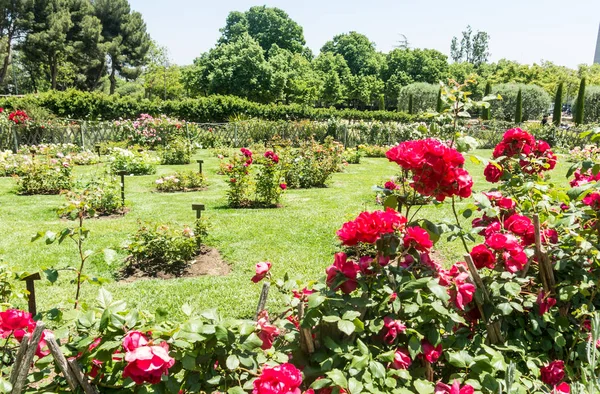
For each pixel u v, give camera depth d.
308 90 49.47
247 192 8.62
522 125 22.73
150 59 49.91
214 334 1.47
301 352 1.75
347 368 1.63
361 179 12.02
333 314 1.69
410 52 67.06
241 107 24.09
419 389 1.60
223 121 24.05
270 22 60.41
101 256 5.31
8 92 52.09
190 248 5.33
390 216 1.78
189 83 43.97
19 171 11.25
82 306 1.85
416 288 1.71
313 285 1.93
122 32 48.03
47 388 1.49
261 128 20.28
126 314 1.47
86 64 44.88
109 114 22.30
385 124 20.70
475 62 94.81
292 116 25.34
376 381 1.63
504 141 2.94
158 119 18.33
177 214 7.66
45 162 9.88
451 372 2.02
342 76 62.12
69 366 1.39
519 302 2.12
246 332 1.46
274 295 4.34
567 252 2.28
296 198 9.34
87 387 1.42
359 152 16.22
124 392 1.46
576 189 2.21
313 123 20.91
